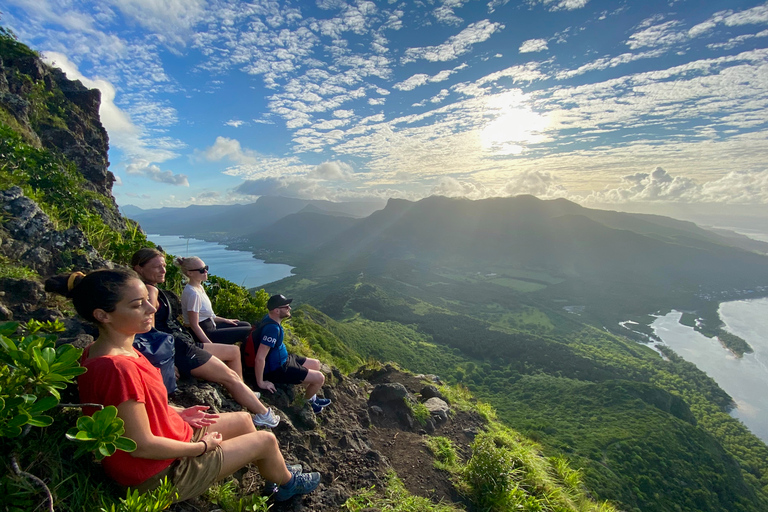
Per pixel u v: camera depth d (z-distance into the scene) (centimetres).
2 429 161
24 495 173
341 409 530
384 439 500
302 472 343
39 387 181
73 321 343
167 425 209
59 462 198
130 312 203
